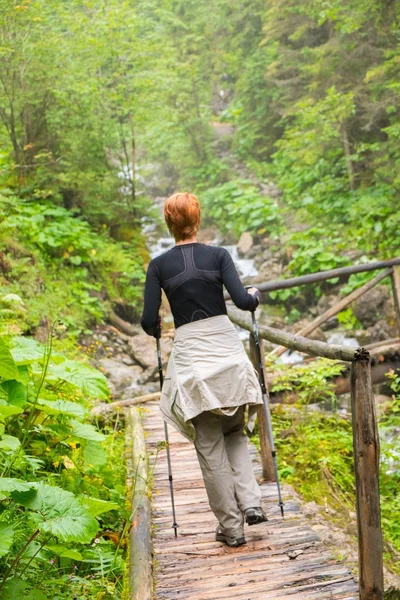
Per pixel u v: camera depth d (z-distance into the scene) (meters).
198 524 3.85
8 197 11.07
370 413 2.65
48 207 11.88
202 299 3.35
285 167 17.02
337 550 3.55
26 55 11.47
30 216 11.38
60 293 10.35
